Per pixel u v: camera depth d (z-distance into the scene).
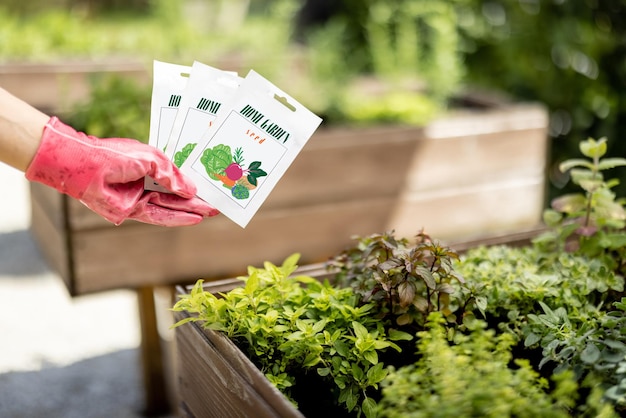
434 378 1.26
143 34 4.71
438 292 1.56
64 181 1.51
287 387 1.51
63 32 4.56
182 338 1.62
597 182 1.91
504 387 1.17
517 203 3.36
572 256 1.85
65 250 2.62
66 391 2.91
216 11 5.81
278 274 1.63
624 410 1.36
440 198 3.19
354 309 1.54
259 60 4.08
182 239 2.75
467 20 4.19
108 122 2.83
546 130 3.33
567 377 1.17
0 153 1.51
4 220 4.66
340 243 3.05
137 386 2.96
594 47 3.86
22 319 3.49
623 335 1.42
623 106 3.86
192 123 1.62
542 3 3.92
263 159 1.61
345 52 4.61
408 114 3.56
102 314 3.58
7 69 3.90
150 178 1.59
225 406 1.43
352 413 1.54
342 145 2.95
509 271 1.76
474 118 3.22
